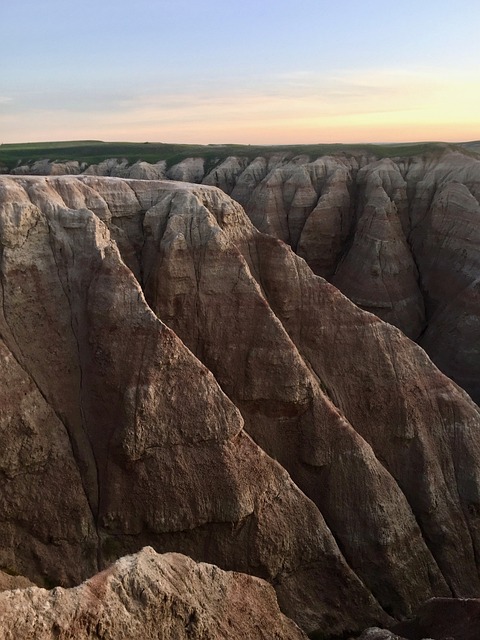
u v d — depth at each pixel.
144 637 17.05
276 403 30.34
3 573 21.72
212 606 19.48
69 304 29.03
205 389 26.89
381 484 29.81
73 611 16.09
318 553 27.17
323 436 30.22
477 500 32.41
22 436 25.42
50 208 29.70
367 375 33.81
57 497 25.53
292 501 27.38
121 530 25.67
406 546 29.56
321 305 34.69
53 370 27.73
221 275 31.78
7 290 27.59
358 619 26.53
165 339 26.95
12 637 14.91
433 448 33.47
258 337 30.92
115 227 33.16
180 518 25.75
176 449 26.31
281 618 21.62
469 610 23.73
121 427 26.19
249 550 26.19
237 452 26.81
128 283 28.05
